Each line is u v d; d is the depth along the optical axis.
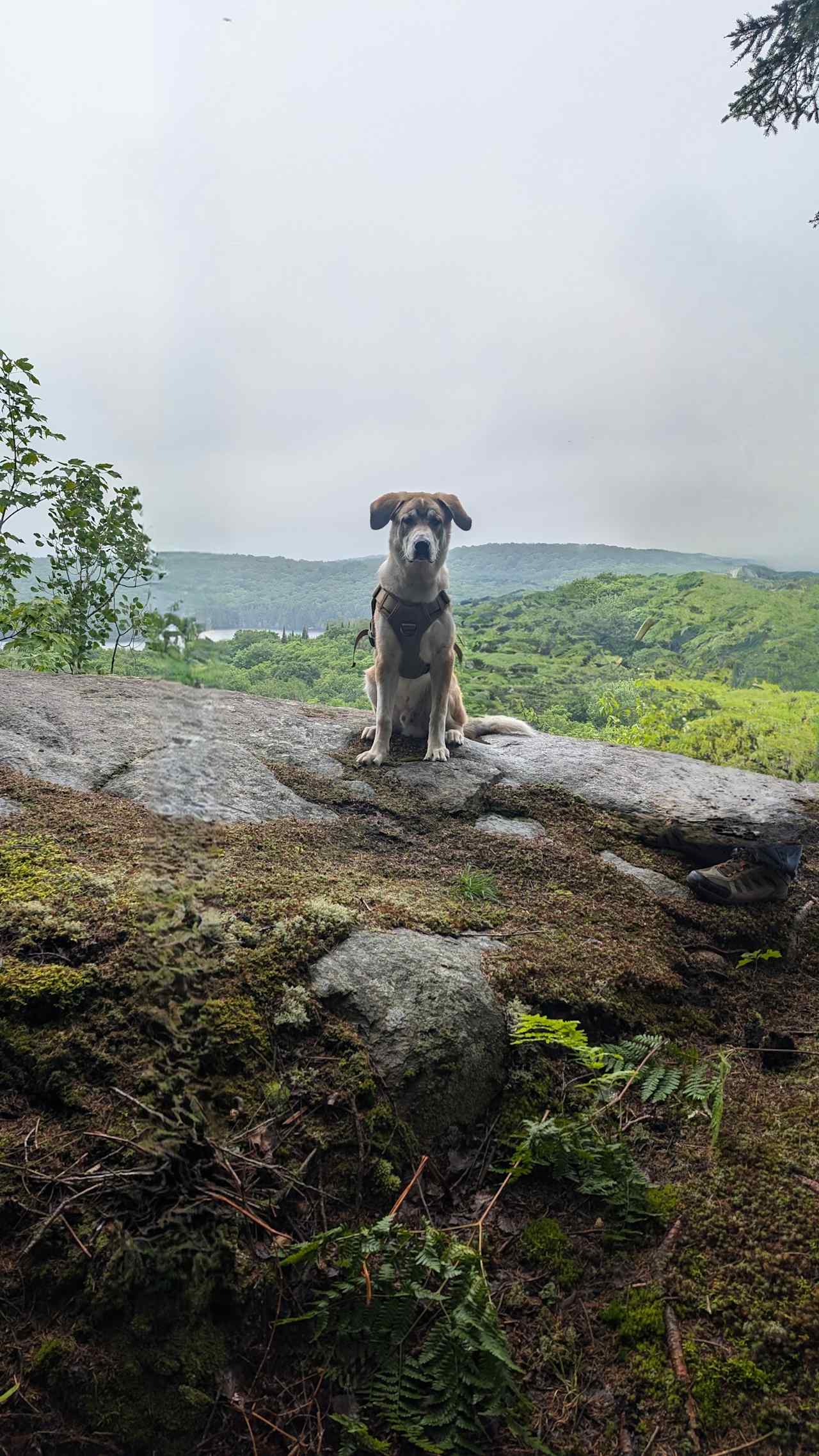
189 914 2.32
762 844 4.02
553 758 5.23
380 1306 1.86
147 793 3.64
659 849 4.32
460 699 5.79
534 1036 2.52
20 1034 2.15
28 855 2.91
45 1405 1.56
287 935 2.65
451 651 4.97
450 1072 2.41
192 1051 2.18
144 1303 1.72
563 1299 1.99
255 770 4.31
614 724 13.23
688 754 11.23
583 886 3.77
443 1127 2.36
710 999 3.19
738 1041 2.96
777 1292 1.93
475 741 5.62
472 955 2.90
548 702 16.81
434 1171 2.25
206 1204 1.85
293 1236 1.94
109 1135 1.92
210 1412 1.64
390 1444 1.68
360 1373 1.80
